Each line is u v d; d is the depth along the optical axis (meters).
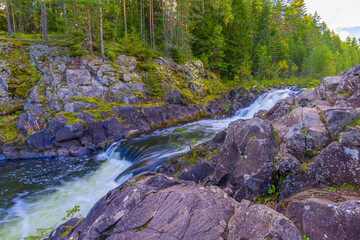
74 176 10.52
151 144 13.53
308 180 4.35
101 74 19.25
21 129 13.73
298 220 3.29
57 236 3.77
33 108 15.00
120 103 18.59
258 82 33.38
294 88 26.44
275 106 8.91
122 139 15.27
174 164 8.50
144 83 21.66
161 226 2.88
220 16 34.75
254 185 4.89
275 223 2.46
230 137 5.89
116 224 3.03
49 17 29.86
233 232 2.68
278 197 4.62
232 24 35.88
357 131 4.16
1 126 13.99
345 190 3.79
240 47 35.19
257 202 4.71
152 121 18.33
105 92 18.73
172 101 21.58
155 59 25.66
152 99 20.70
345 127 4.50
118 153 13.16
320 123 4.91
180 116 20.84
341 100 6.21
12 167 11.53
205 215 3.00
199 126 18.64
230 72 35.41
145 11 37.12
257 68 39.69
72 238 3.33
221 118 22.14
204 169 6.82
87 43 20.39
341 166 4.05
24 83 17.42
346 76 6.91
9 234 6.57
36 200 8.41
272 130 5.54
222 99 25.41
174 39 35.72
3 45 18.41
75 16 20.58
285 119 5.80
